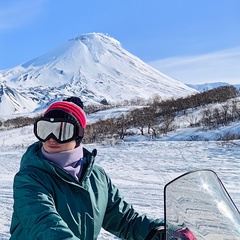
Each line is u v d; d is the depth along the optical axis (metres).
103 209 2.19
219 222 1.95
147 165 19.58
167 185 1.95
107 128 48.31
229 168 16.91
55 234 1.60
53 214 1.72
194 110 61.19
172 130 46.84
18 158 26.92
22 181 1.90
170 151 25.47
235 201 9.07
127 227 2.35
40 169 1.95
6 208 8.59
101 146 32.59
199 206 1.99
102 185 2.23
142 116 58.16
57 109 2.07
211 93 68.44
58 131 2.01
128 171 17.31
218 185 2.19
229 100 61.62
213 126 44.16
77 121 2.06
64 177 1.97
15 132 72.81
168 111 61.94
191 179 2.09
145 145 30.34
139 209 8.56
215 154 22.70
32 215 1.72
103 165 20.02
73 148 2.08
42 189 1.87
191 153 23.75
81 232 2.00
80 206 2.01
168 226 1.84
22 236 1.75
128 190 11.25
